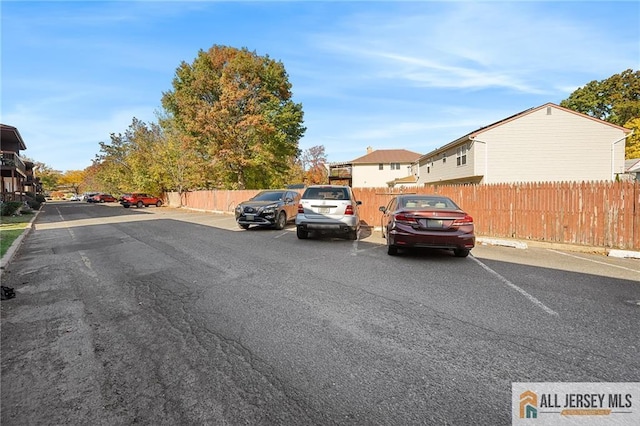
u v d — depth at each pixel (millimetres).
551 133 22531
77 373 3035
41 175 89750
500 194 11836
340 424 2355
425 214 7504
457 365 3104
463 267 6984
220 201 28547
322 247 9414
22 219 19547
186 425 2355
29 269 7062
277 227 13703
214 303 4770
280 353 3340
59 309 4645
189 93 36344
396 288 5461
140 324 4094
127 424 2373
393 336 3697
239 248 9172
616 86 42375
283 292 5250
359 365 3109
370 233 13094
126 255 8352
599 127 22328
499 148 22766
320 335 3730
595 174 22375
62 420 2418
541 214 10852
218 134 29750
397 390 2734
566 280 5996
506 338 3639
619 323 4031
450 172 27625
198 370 3053
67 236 12453
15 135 29984
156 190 41031
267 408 2523
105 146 44969
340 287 5512
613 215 9492
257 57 35875
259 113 32031
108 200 55812
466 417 2420
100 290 5488
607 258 8258
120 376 2977
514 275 6336
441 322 4074
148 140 36781
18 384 2875
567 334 3729
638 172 24422
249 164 31484
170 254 8344
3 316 4406
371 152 52406
